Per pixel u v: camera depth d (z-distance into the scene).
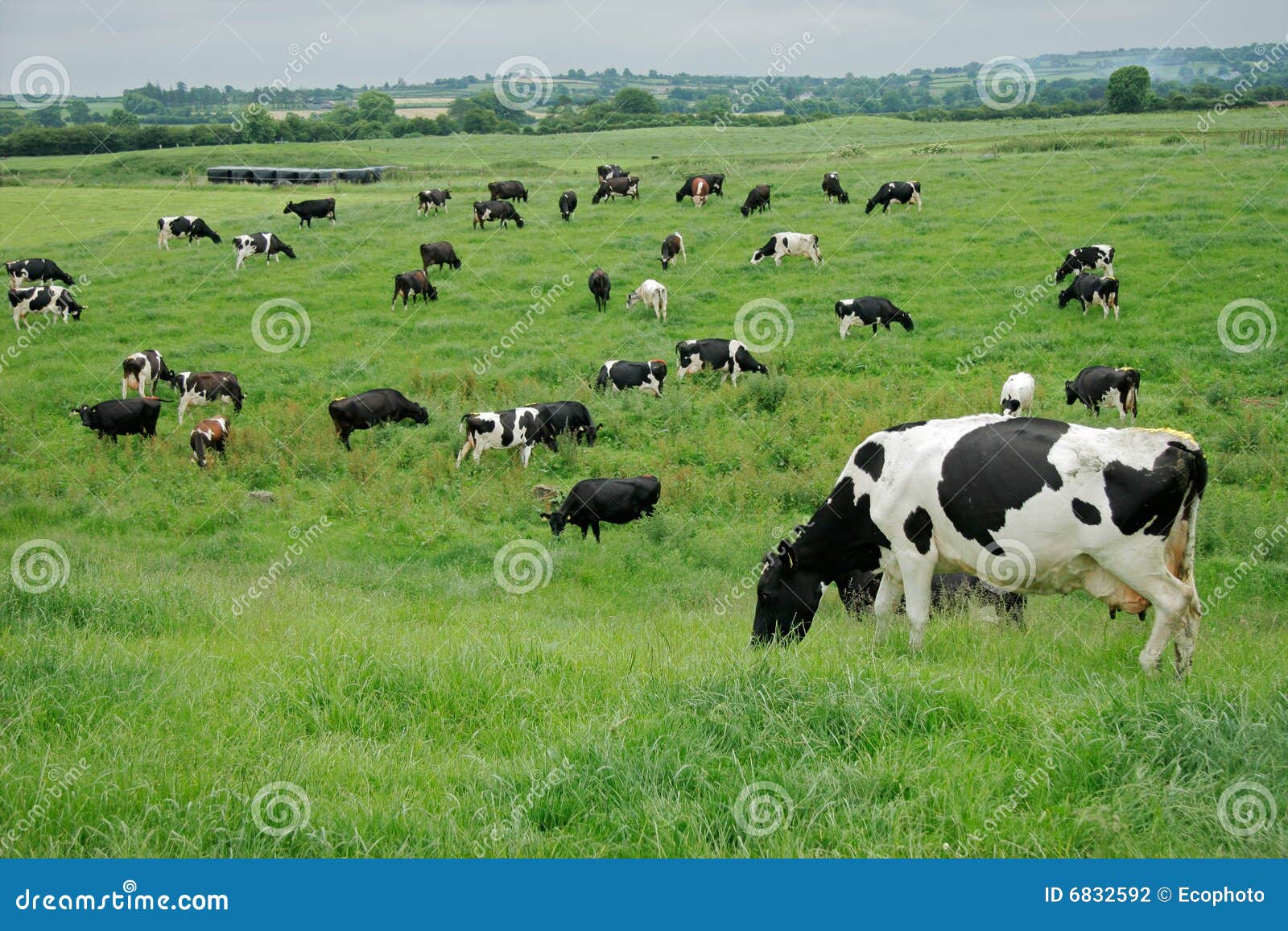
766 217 38.19
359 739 7.23
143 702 7.74
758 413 22.23
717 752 6.45
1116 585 8.47
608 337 27.25
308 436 21.58
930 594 10.52
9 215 46.34
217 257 36.16
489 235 37.66
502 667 8.30
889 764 6.14
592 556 16.44
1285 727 6.22
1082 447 8.26
